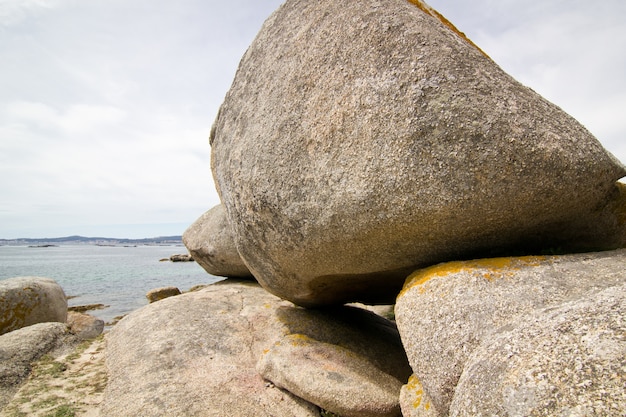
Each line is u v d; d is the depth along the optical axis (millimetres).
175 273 31219
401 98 2504
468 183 2299
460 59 2488
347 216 2781
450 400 2039
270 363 3693
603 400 1141
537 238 2650
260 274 4203
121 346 4469
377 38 2781
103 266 39906
